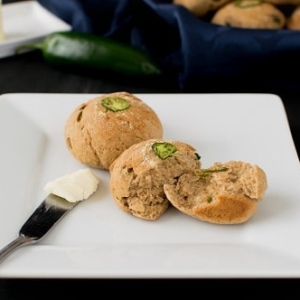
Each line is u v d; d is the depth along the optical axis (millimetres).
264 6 720
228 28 700
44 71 745
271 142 569
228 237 471
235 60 704
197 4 728
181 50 738
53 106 610
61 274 424
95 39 727
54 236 471
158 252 453
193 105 614
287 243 460
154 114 551
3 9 845
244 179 480
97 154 528
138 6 777
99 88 715
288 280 451
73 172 540
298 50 691
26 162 551
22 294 443
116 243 468
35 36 776
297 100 694
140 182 480
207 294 442
